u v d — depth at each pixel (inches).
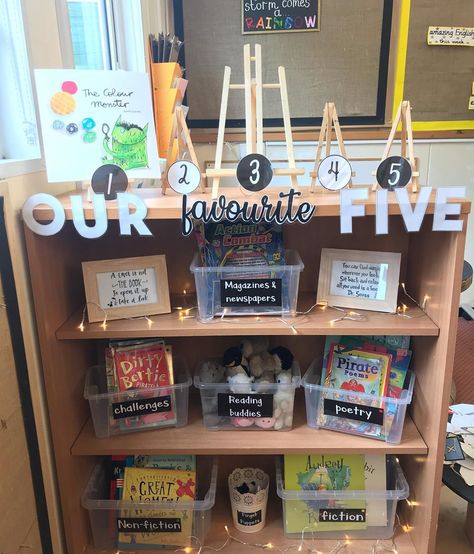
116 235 56.7
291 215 42.5
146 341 53.2
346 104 111.5
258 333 47.3
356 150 113.8
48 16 49.4
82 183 56.6
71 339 51.1
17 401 41.4
